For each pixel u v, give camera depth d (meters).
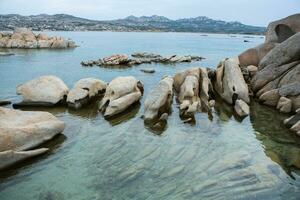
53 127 17.42
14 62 47.88
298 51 24.20
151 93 21.98
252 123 20.70
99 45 93.38
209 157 15.63
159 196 12.45
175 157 15.63
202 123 20.55
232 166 14.65
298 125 19.05
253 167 14.55
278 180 13.52
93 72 39.62
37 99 22.95
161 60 52.88
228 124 20.53
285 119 20.98
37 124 16.73
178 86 27.80
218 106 24.31
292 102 22.44
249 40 160.12
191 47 92.44
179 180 13.55
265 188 12.91
